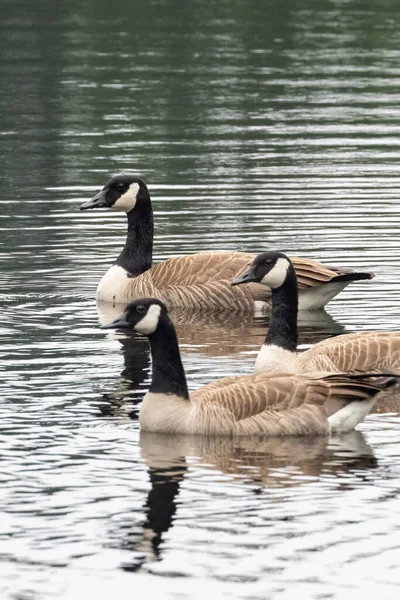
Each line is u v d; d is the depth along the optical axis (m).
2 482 13.53
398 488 13.41
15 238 24.92
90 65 41.50
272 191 28.14
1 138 33.12
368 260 23.12
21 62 41.78
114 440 14.82
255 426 14.99
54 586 11.41
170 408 15.16
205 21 49.34
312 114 36.06
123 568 11.70
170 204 27.11
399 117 35.78
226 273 21.80
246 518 12.66
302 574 11.59
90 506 12.97
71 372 17.42
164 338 15.27
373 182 29.02
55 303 21.19
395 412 16.03
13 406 15.92
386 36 47.09
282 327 17.48
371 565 11.74
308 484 13.52
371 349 16.94
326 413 15.11
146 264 22.61
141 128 34.38
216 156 31.44
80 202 27.52
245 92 38.56
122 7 51.94
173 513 12.79
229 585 11.40
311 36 46.88
